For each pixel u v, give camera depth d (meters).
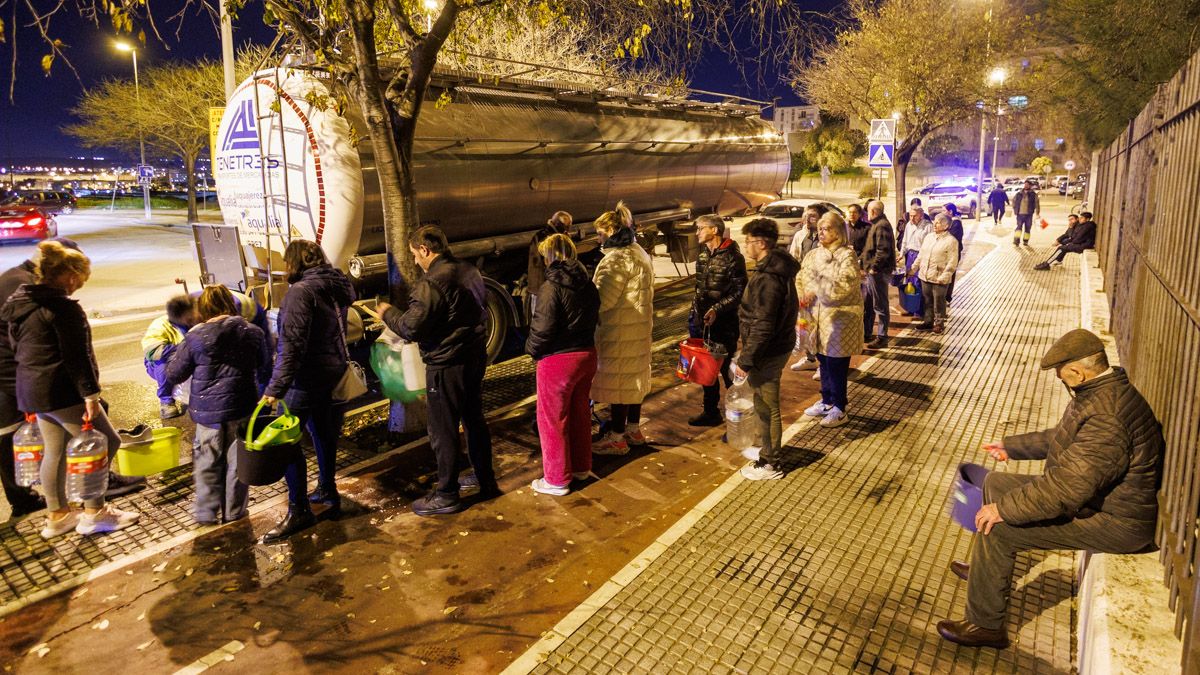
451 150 7.98
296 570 4.25
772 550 4.35
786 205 19.52
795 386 7.86
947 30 19.92
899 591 3.94
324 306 4.65
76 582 4.13
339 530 4.71
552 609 3.87
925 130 21.03
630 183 10.91
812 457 5.75
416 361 6.18
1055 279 15.25
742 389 6.02
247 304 5.88
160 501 5.18
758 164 14.62
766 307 4.91
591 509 4.97
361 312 8.06
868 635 3.57
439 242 4.73
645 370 5.71
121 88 31.95
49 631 3.72
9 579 4.20
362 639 3.64
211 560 4.36
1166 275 3.87
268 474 4.41
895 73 20.20
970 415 6.76
